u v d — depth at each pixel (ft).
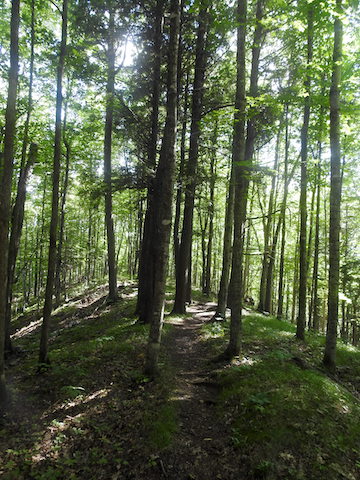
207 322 43.32
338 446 16.15
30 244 94.07
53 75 50.55
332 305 28.02
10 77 20.33
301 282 37.22
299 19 30.89
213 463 15.55
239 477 14.73
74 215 93.76
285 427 17.03
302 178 36.73
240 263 27.94
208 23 38.96
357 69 31.71
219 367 25.89
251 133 39.91
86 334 42.01
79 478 14.51
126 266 153.48
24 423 18.65
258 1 33.30
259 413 18.30
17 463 15.12
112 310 55.11
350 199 57.21
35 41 40.40
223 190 76.54
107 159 56.95
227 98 43.70
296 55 40.09
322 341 38.11
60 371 25.07
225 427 18.22
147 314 40.27
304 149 36.32
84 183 50.29
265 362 25.38
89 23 41.04
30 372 26.45
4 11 37.65
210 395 22.13
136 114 45.14
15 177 51.88
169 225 24.57
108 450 16.19
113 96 42.57
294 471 14.58
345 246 68.13
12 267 36.14
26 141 36.35
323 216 70.69
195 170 42.75
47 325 27.50
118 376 24.12
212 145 49.78
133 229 124.16
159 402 20.11
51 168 60.18
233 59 46.29
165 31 40.16
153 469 15.06
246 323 42.98
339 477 14.40
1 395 20.22
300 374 22.72
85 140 63.05
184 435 17.46
